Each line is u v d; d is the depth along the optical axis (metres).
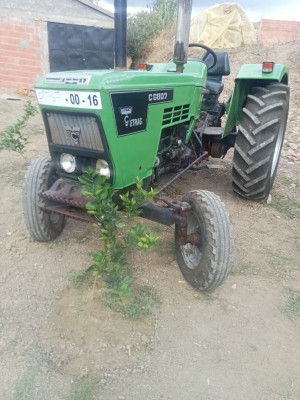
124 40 2.60
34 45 10.99
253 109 3.99
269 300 2.86
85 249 3.36
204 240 2.67
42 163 3.18
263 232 3.83
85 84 2.34
